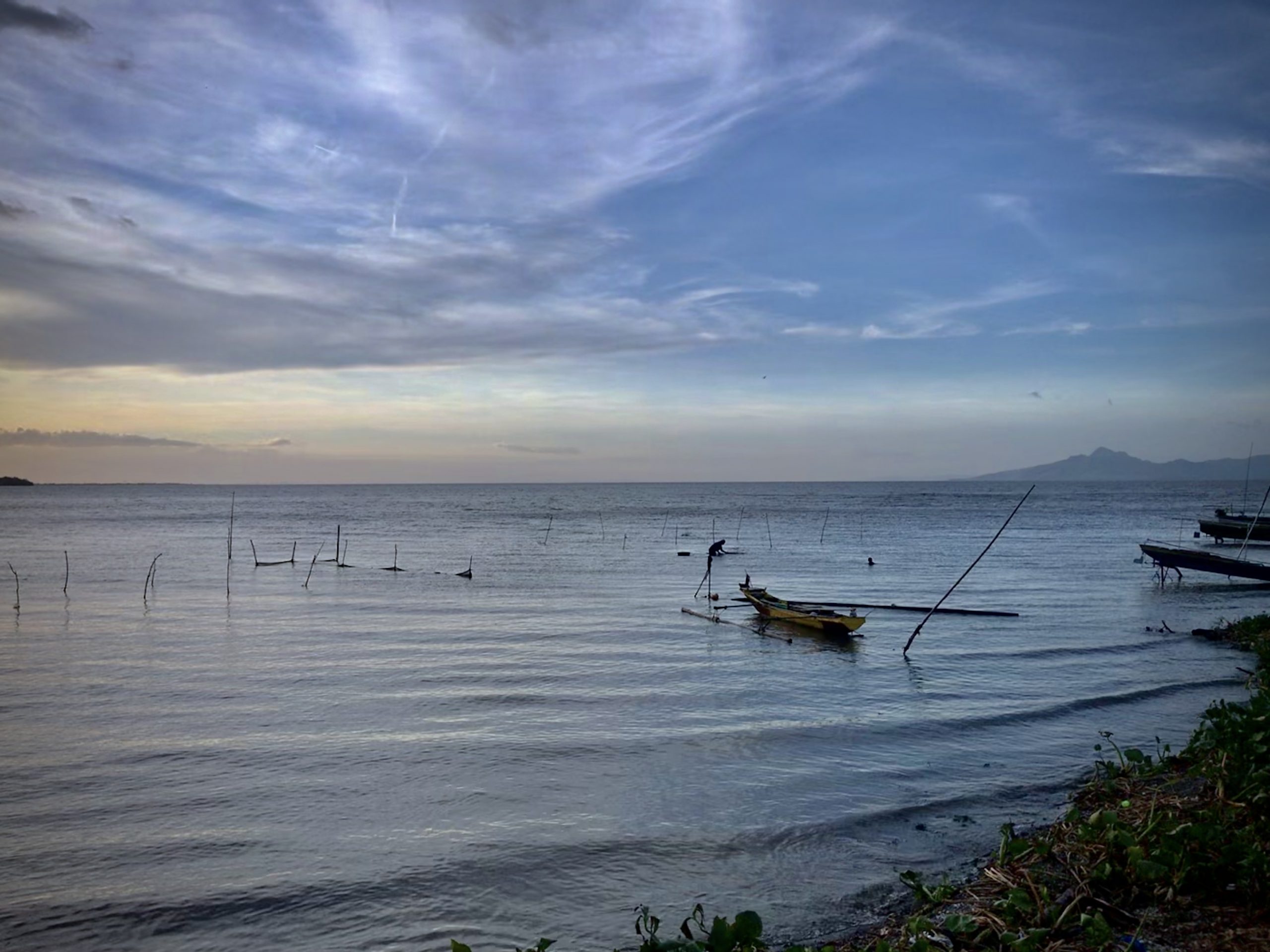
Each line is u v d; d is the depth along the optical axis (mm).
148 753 15164
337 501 181875
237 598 36500
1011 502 162000
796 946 8086
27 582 41719
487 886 10172
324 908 9672
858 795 13000
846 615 28500
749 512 124562
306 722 17125
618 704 18609
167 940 9094
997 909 8203
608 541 71875
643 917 7895
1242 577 42625
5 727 16812
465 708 18312
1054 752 15125
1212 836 8016
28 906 9711
